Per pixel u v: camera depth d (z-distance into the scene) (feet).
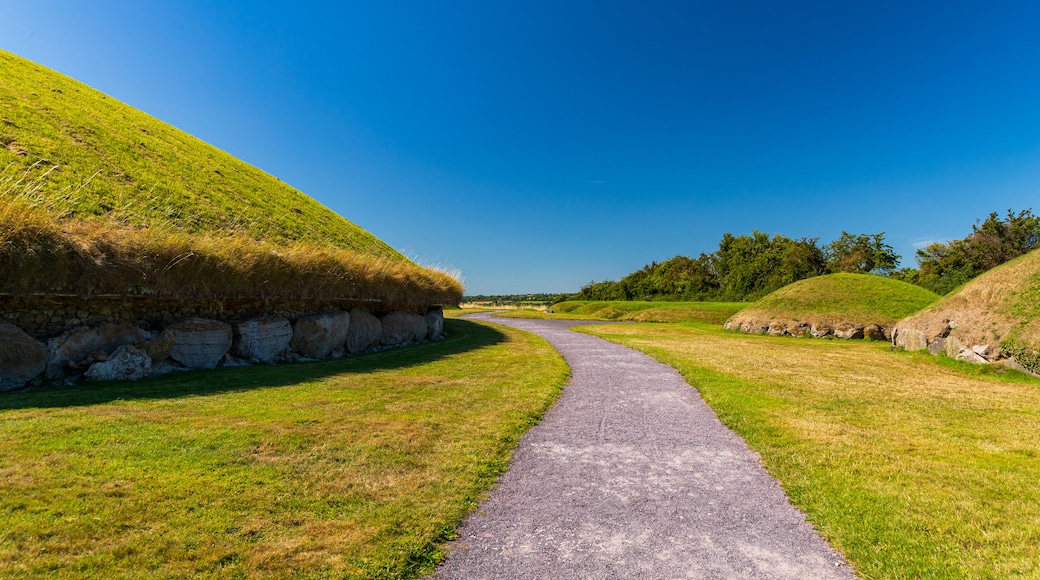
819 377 35.09
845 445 19.06
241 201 49.60
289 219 53.16
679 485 15.39
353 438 17.90
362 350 43.06
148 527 10.85
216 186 49.85
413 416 21.53
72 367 24.29
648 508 13.71
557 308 161.58
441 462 16.24
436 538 11.60
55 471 13.09
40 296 24.06
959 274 112.37
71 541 10.05
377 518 12.22
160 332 28.48
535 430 21.04
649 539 11.97
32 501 11.41
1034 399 28.94
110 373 24.70
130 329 27.22
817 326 75.36
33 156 34.09
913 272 151.02
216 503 12.21
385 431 18.99
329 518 12.06
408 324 50.31
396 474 15.03
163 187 41.11
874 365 43.42
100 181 35.94
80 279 24.43
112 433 16.37
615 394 28.45
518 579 10.12
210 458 14.96
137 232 27.99
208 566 9.70
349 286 40.78
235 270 31.24
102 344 25.91
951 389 32.09
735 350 51.03
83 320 25.95
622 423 22.38
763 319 81.97
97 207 32.12
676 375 34.83
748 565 10.87
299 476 14.29
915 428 21.68
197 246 29.76
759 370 37.24
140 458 14.48
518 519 12.90
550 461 17.37
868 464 16.93
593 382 32.04
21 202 23.81
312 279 37.06
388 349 45.47
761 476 16.20
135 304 28.14
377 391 26.37
